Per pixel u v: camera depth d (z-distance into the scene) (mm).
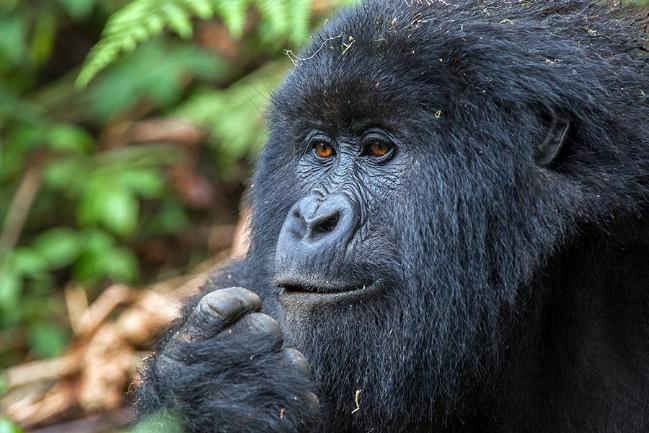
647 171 9750
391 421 9828
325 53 10055
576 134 9648
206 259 19500
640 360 10039
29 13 20969
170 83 19594
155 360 9648
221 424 9102
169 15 13977
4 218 20078
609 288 10023
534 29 9961
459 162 9578
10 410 16125
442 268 9641
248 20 19656
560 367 10156
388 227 9648
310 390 9312
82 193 19594
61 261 18562
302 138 10273
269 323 9398
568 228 9609
